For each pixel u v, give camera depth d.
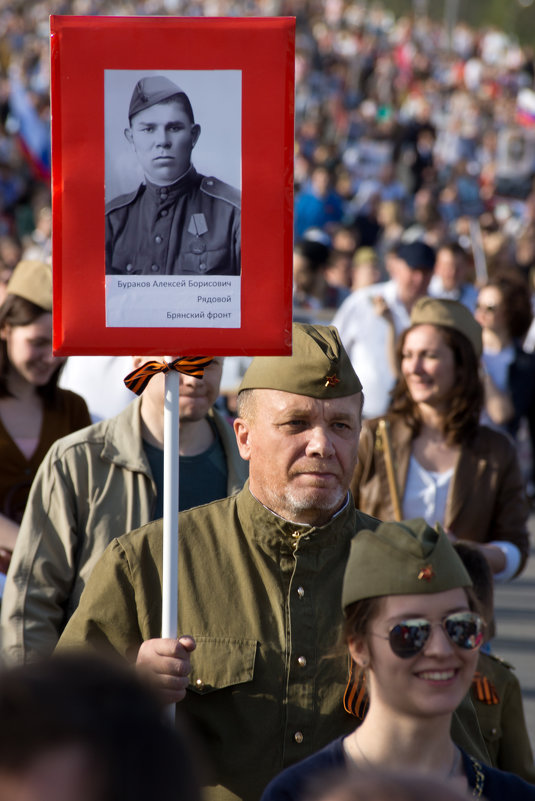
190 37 3.94
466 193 29.30
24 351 6.16
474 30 69.19
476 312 11.65
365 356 10.73
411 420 6.27
